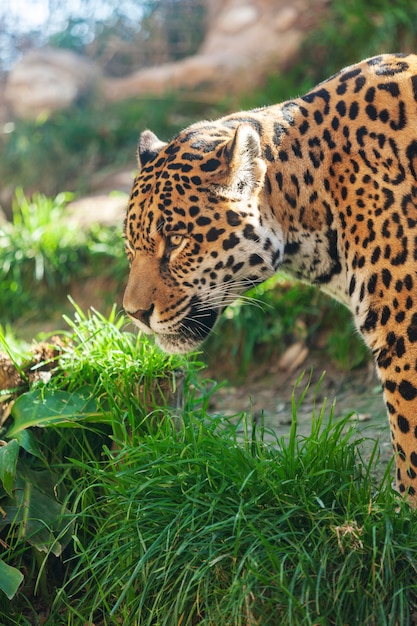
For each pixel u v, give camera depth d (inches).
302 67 751.1
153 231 278.1
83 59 970.7
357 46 706.2
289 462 275.3
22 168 823.1
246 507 262.4
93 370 319.3
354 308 285.1
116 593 277.1
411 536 255.0
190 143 285.0
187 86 838.5
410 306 269.6
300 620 241.9
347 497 267.7
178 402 322.0
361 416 408.8
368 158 282.2
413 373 269.1
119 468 305.3
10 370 320.8
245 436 287.9
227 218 276.8
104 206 659.4
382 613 238.7
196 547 262.5
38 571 296.5
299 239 296.0
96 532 296.2
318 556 250.8
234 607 243.9
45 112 885.8
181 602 256.4
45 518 289.9
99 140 821.2
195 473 277.7
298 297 494.3
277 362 495.2
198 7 986.1
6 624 282.8
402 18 656.4
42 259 594.6
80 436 315.6
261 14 863.1
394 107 285.9
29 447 297.6
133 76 904.3
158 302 281.0
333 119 291.7
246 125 272.4
